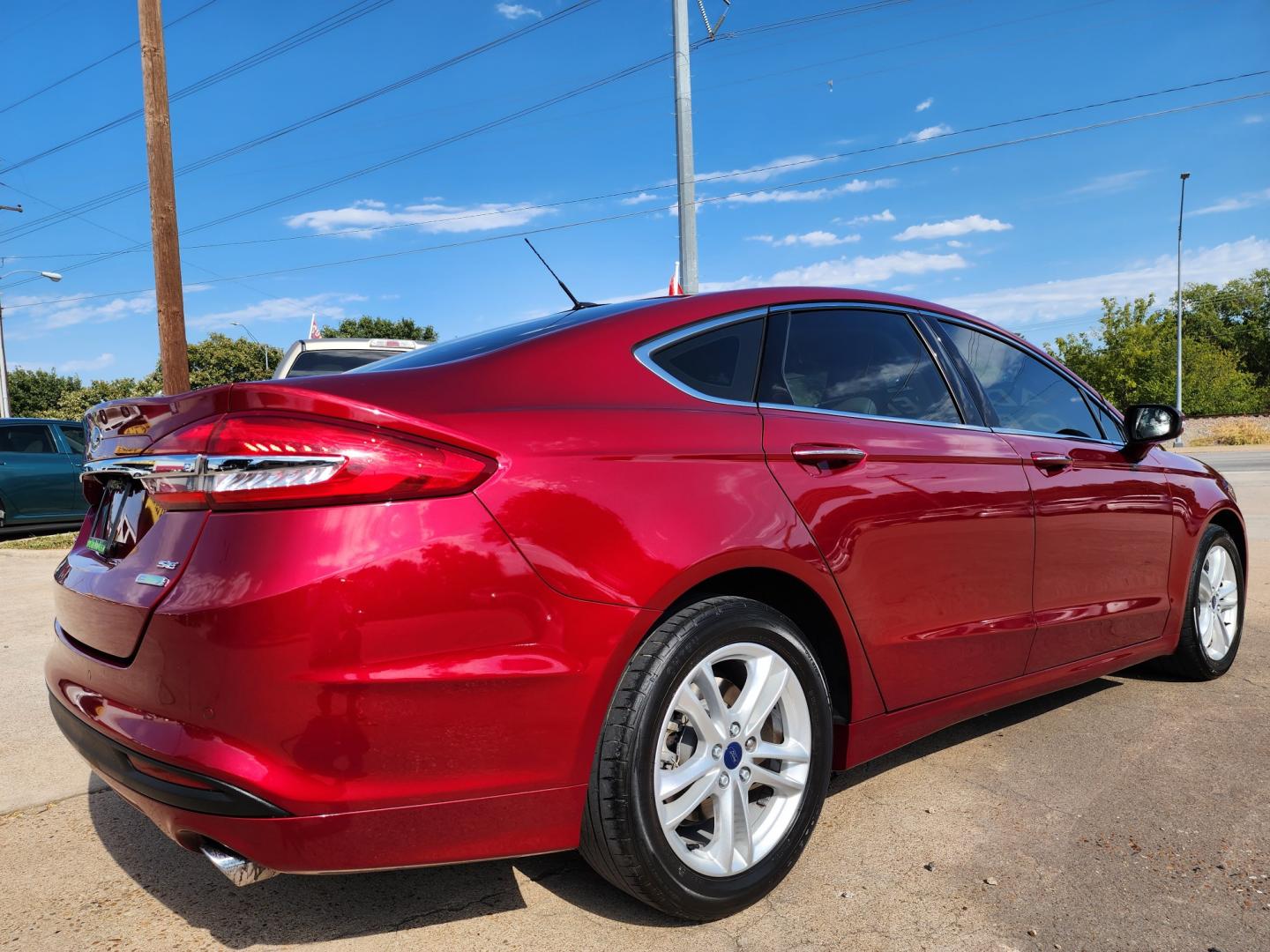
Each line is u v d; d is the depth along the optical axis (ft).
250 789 5.25
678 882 6.38
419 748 5.55
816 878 7.35
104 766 6.12
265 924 6.78
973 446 9.02
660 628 6.44
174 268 33.63
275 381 6.18
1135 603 11.15
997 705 9.40
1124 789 9.02
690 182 42.63
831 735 7.47
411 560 5.50
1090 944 6.34
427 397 6.09
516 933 6.59
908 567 8.09
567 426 6.36
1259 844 7.78
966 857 7.65
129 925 6.79
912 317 9.50
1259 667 13.57
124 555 6.51
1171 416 10.68
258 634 5.26
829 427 7.86
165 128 33.47
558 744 5.98
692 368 7.46
